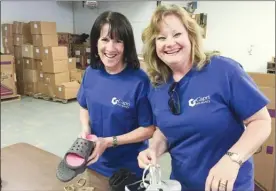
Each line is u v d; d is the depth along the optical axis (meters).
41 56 5.48
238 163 0.82
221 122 0.96
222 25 4.89
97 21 1.24
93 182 1.15
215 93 0.96
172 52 0.96
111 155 1.33
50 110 4.84
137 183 0.93
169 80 1.07
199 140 1.01
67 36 6.56
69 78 5.71
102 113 1.33
